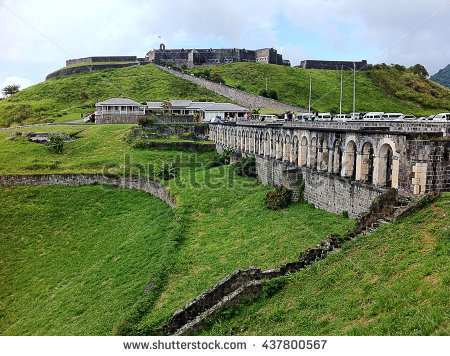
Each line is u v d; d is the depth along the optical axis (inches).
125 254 1996.8
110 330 1326.3
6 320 1676.9
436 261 911.0
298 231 1627.7
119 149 3806.6
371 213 1256.8
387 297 874.8
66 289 1814.7
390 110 5792.3
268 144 2529.5
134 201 2812.5
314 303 998.4
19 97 7062.0
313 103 6171.3
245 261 1504.7
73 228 2471.7
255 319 1045.2
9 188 2984.7
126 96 6579.7
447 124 1368.1
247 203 2220.7
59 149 3799.2
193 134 4215.1
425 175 1250.6
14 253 2239.2
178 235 1911.9
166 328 1162.0
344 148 1632.6
